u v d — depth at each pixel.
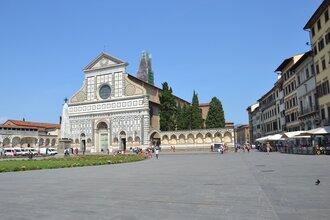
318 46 48.97
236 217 7.73
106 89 95.25
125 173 21.94
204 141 87.25
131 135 89.06
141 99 89.06
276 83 81.62
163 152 85.06
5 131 98.19
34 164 33.41
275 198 10.06
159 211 8.69
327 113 46.47
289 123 69.25
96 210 9.00
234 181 14.98
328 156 36.06
